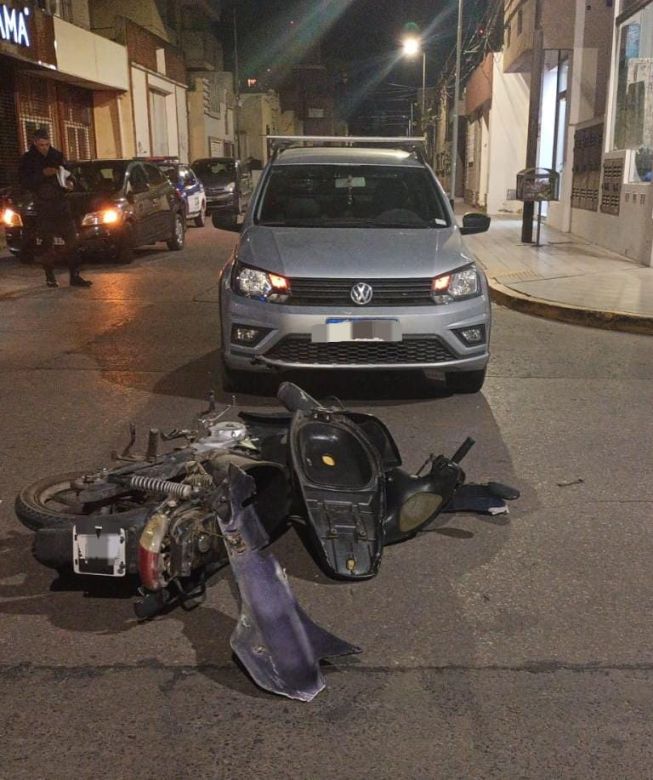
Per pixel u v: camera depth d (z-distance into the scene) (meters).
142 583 3.28
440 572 3.77
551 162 22.42
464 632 3.30
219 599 3.54
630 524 4.29
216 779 2.50
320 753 2.61
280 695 2.86
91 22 30.23
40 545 3.42
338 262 5.98
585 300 10.20
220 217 7.45
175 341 8.50
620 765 2.56
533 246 15.97
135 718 2.76
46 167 11.48
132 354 7.92
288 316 5.85
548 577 3.74
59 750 2.61
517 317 10.07
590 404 6.40
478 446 5.43
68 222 11.73
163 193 16.16
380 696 2.89
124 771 2.52
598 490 4.72
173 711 2.80
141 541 3.12
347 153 7.85
